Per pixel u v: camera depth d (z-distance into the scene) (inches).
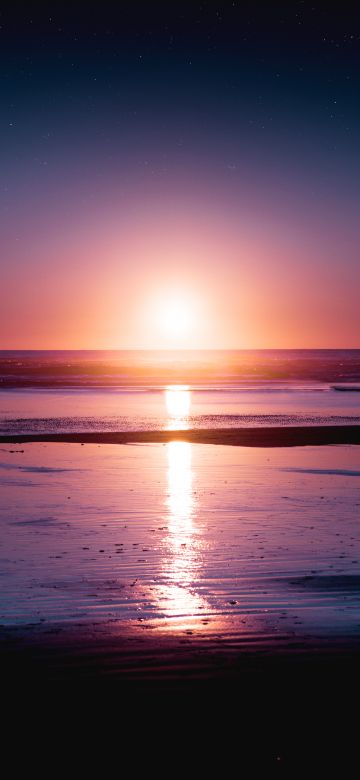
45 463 627.2
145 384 1983.3
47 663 198.1
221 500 462.6
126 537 365.1
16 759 149.2
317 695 177.3
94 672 191.6
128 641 215.8
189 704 172.7
